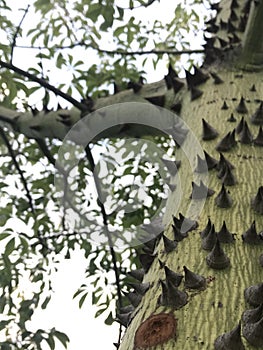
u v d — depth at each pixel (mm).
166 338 2594
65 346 7996
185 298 2820
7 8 9039
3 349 7855
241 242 3273
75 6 9805
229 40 6176
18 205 9594
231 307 2730
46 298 9008
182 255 3305
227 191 3854
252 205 3660
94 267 9406
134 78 10344
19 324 8500
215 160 4148
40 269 9211
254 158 4297
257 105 5242
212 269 3047
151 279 3375
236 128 4648
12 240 8438
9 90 8805
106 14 8008
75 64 9594
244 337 2416
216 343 2445
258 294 2693
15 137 9859
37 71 9078
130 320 3148
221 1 7809
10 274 8891
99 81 9875
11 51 7469
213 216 3617
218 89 5500
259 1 5387
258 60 5832
